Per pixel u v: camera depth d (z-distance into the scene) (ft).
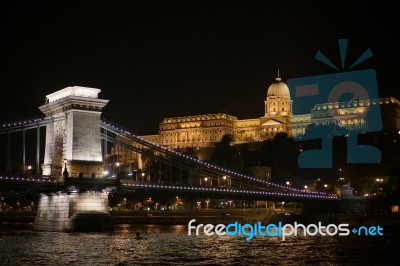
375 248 348.59
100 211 418.51
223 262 282.77
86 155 422.41
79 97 422.00
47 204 431.43
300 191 641.40
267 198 568.41
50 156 441.27
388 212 626.23
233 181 620.08
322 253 320.50
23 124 420.77
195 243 369.91
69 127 422.00
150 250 325.83
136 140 478.18
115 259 288.92
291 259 295.48
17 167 453.58
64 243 350.64
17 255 299.79
